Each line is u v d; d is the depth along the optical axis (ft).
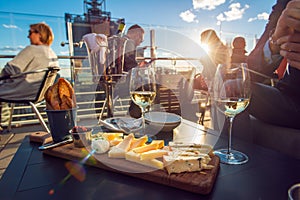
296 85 2.57
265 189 1.46
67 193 1.44
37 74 6.64
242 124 2.81
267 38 3.05
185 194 1.42
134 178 1.62
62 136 2.38
